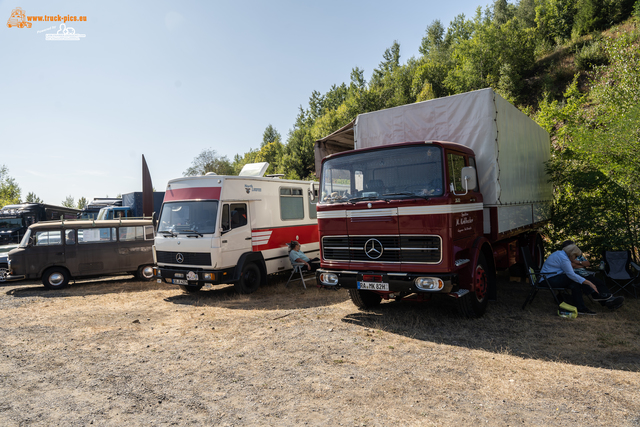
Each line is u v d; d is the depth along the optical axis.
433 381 3.90
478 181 6.45
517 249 8.62
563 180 9.71
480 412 3.22
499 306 6.91
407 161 5.62
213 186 8.68
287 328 6.02
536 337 5.21
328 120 42.28
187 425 3.16
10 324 6.79
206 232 8.41
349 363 4.48
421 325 5.91
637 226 7.99
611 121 9.30
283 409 3.39
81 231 10.64
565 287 6.52
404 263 5.45
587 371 4.04
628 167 8.71
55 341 5.73
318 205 6.32
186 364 4.64
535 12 47.03
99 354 5.10
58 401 3.72
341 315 6.71
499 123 6.72
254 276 9.22
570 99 16.22
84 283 11.41
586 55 30.30
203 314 7.18
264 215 9.55
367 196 5.85
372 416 3.21
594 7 36.19
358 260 5.87
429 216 5.28
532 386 3.71
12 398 3.81
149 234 11.44
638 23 28.97
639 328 5.44
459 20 62.06
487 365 4.28
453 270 5.20
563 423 3.01
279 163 43.72
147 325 6.55
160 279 9.01
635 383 3.71
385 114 7.43
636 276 7.09
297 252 9.60
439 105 6.86
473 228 5.95
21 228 17.22
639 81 11.90
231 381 4.08
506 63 33.75
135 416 3.36
